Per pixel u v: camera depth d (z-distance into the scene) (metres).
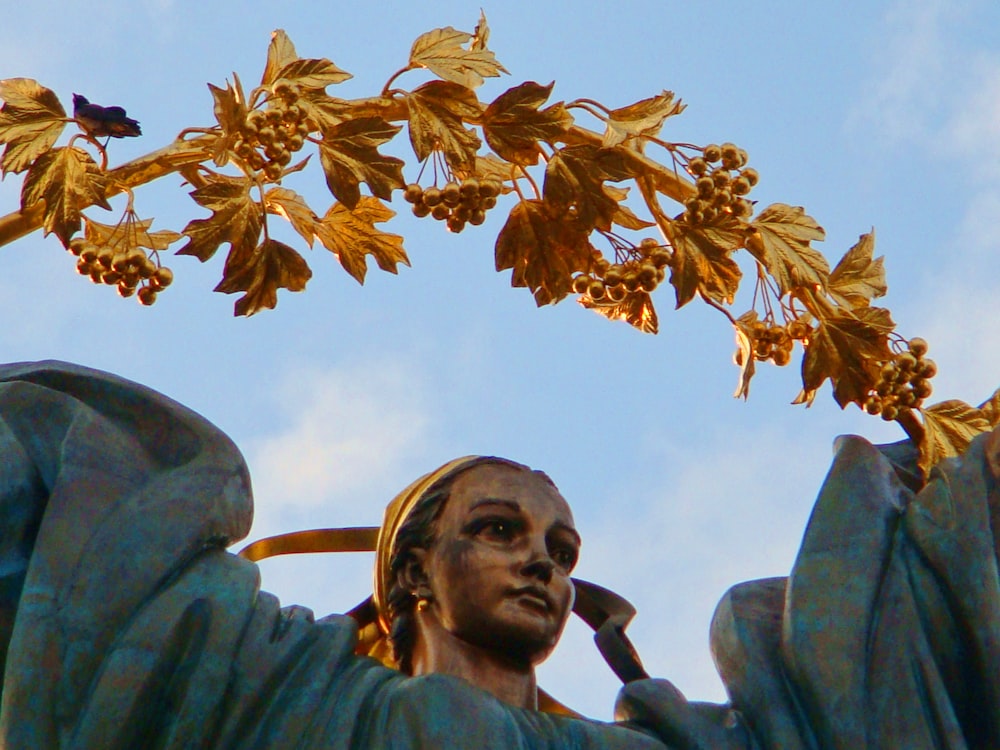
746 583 25.97
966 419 27.94
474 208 27.64
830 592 25.16
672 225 28.22
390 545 26.12
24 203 27.44
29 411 25.53
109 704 23.83
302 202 28.27
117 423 25.73
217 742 24.06
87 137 27.55
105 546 24.61
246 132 27.55
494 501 25.83
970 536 25.30
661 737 24.98
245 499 25.44
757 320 28.44
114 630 24.22
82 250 27.31
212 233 27.69
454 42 28.23
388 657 26.45
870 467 26.16
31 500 25.08
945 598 25.20
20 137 27.45
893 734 24.52
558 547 25.88
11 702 23.83
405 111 28.03
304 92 27.75
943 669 25.03
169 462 25.53
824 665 24.77
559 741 24.55
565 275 28.34
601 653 26.42
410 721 24.20
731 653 25.34
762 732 24.84
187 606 24.41
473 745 24.08
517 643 25.50
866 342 28.19
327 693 24.47
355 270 28.33
